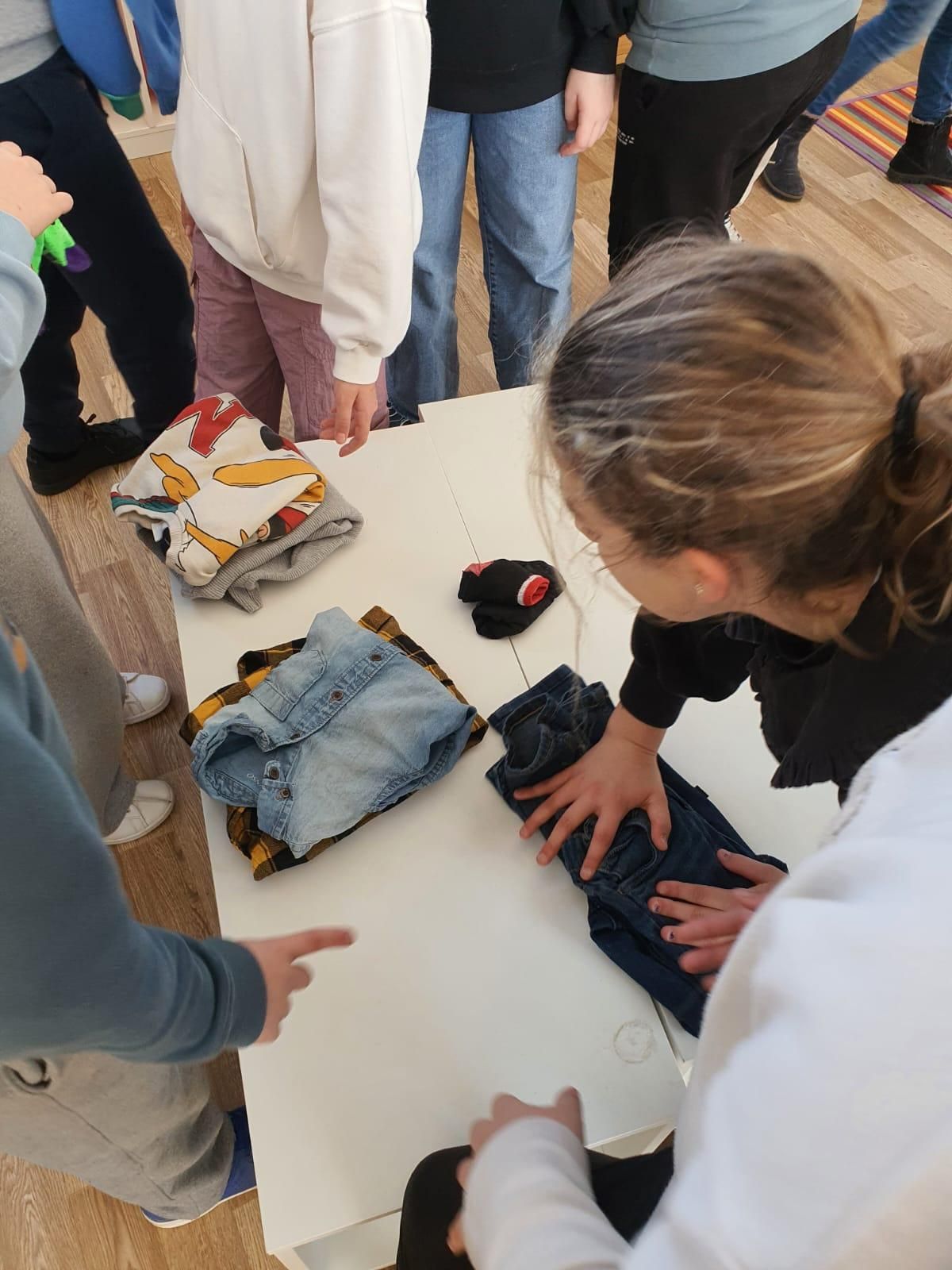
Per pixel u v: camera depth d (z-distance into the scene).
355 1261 1.00
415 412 1.88
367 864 0.91
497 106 1.42
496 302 1.77
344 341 1.19
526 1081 0.78
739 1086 0.32
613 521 0.55
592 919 0.86
